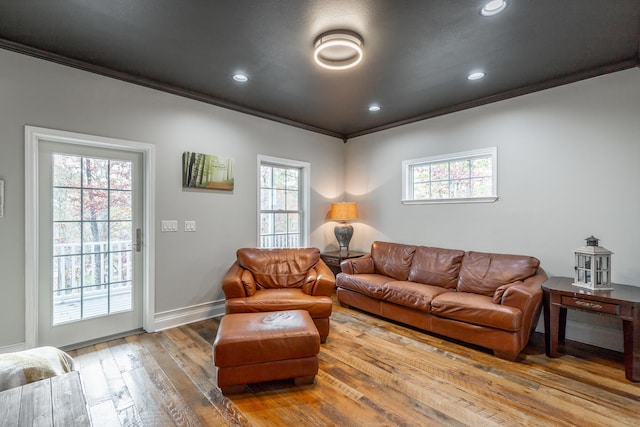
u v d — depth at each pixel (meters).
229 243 3.68
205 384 2.14
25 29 2.18
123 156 3.03
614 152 2.71
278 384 2.16
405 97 3.46
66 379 1.13
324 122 4.40
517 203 3.26
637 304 2.12
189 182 3.32
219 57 2.58
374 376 2.26
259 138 3.99
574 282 2.63
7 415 0.92
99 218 2.89
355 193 4.98
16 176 2.40
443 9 1.96
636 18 2.04
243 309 2.74
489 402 1.95
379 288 3.38
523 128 3.22
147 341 2.85
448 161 3.91
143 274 3.13
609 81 2.73
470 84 3.11
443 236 3.87
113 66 2.74
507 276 2.99
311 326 2.26
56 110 2.55
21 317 2.42
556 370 2.34
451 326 2.81
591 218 2.82
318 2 1.90
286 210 4.45
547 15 2.01
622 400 1.96
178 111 3.26
